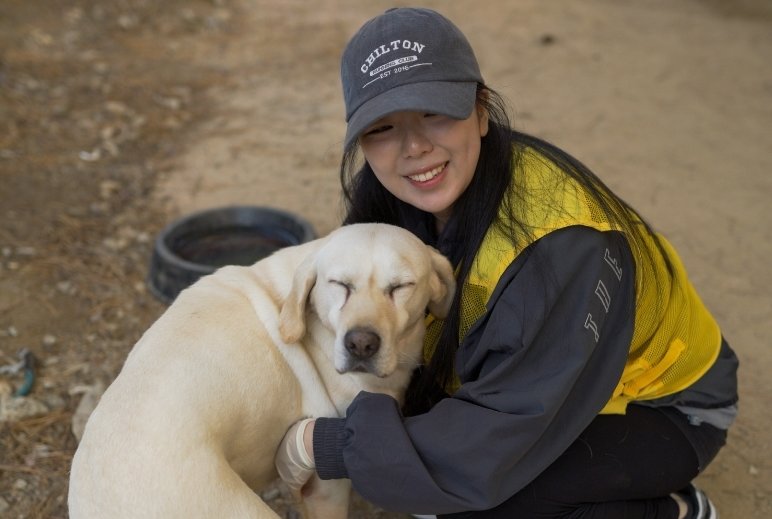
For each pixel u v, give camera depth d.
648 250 2.07
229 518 1.80
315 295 2.08
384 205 2.39
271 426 2.11
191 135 5.44
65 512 2.56
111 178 4.76
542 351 1.89
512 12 8.52
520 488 1.96
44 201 4.41
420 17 1.97
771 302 3.78
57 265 3.85
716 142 5.61
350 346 1.93
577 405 1.96
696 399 2.22
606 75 6.88
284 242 3.86
